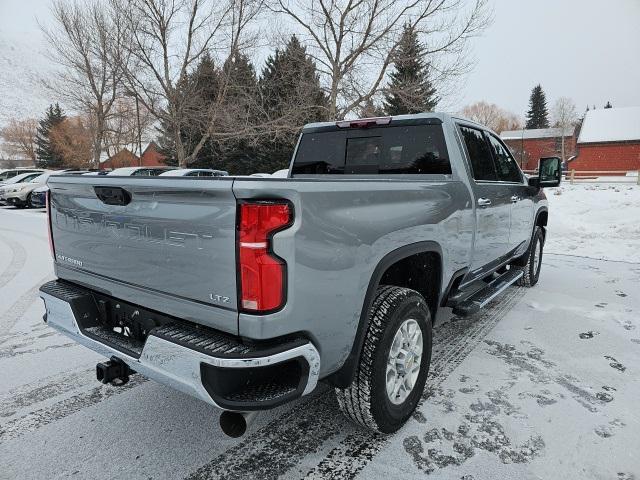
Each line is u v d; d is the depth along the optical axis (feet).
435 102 71.82
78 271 8.77
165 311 7.07
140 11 73.10
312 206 6.30
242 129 77.71
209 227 6.20
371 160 12.44
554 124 231.91
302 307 6.29
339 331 7.01
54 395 10.14
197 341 6.27
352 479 7.30
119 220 7.53
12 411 9.45
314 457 7.88
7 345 13.16
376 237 7.54
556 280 20.77
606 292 18.58
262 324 5.91
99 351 7.95
